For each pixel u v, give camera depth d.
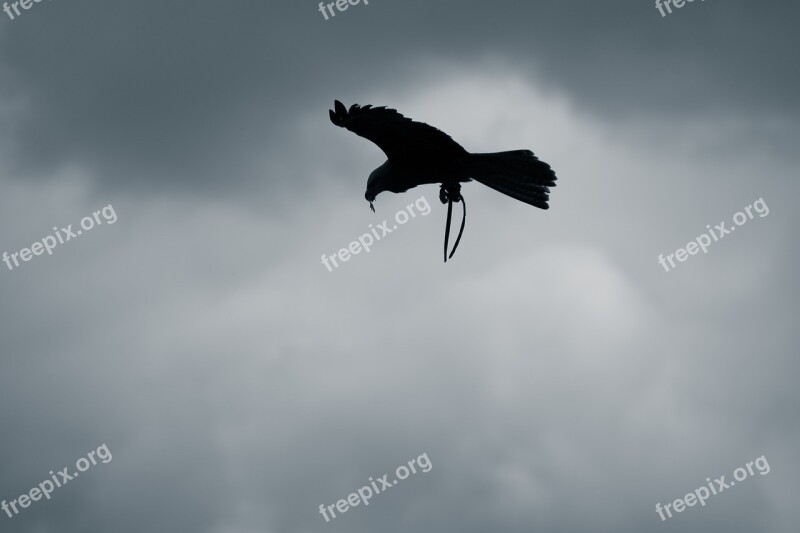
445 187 15.74
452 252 15.67
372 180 15.84
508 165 15.62
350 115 15.07
